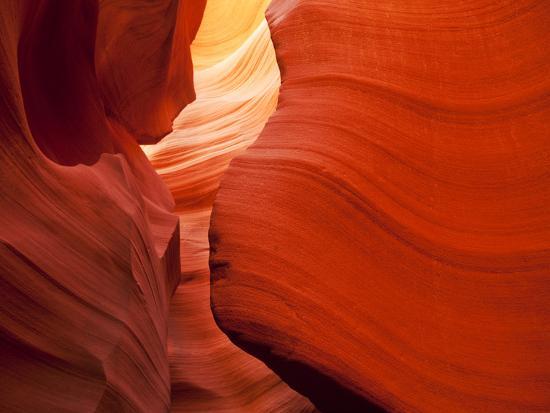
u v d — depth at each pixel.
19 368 1.78
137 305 2.30
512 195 2.17
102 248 2.15
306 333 1.76
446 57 2.43
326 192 2.00
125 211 2.36
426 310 1.94
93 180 2.27
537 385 1.88
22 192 1.88
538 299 2.00
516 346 1.93
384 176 2.10
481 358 1.90
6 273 1.72
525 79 2.38
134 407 2.18
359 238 1.98
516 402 1.85
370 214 2.02
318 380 1.77
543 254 2.05
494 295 2.00
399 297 1.93
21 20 2.13
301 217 1.95
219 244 1.92
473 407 1.82
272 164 2.06
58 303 1.89
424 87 2.34
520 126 2.30
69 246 2.01
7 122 1.83
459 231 2.08
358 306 1.86
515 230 2.10
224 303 1.81
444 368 1.86
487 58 2.44
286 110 2.23
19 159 1.88
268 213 1.95
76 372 1.90
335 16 2.42
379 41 2.41
